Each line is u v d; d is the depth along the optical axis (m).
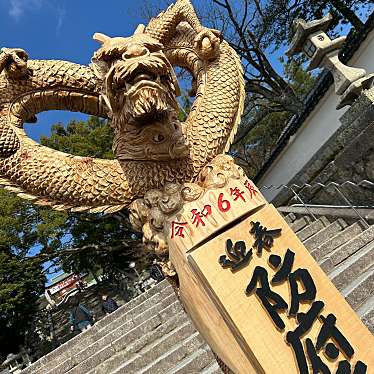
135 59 1.76
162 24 2.54
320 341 1.76
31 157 2.01
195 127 2.20
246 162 17.02
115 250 14.91
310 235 5.98
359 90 5.08
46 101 2.21
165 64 1.83
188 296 1.86
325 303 1.84
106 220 14.35
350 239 5.07
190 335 4.86
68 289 24.28
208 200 1.95
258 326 1.74
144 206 2.00
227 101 2.29
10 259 13.50
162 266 2.05
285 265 1.87
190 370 3.96
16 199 13.41
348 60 6.84
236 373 1.76
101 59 1.98
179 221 1.91
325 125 7.27
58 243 14.12
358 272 4.05
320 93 7.05
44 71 2.16
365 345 1.79
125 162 2.04
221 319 1.78
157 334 5.27
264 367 1.67
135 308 6.55
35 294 15.30
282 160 9.33
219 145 2.19
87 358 5.66
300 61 12.95
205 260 1.81
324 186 6.50
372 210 5.16
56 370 5.61
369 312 3.18
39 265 14.27
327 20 5.38
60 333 15.63
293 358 1.71
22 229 13.62
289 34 12.23
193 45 2.49
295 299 1.81
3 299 13.52
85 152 13.94
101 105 2.24
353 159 5.33
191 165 2.10
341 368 1.73
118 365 5.05
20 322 14.58
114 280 17.75
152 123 1.86
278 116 16.61
